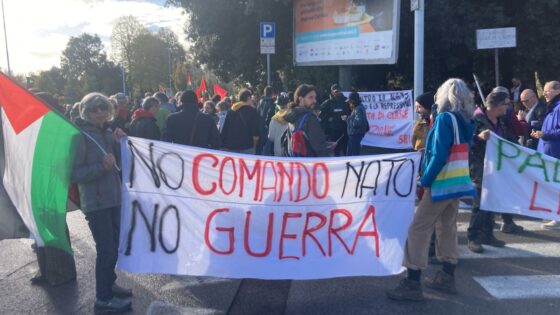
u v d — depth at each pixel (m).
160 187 4.50
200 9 18.66
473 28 14.99
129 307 4.60
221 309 4.61
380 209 4.71
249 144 8.20
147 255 4.48
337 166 4.68
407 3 15.18
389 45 13.83
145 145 4.46
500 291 4.90
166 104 9.85
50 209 4.32
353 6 14.77
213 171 4.56
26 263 6.05
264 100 11.66
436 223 5.03
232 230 4.59
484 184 5.89
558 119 6.54
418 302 4.68
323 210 4.68
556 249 6.12
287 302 4.74
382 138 12.94
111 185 4.50
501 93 5.90
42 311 4.66
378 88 18.58
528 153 5.83
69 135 4.30
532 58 16.08
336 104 11.42
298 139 5.88
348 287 5.08
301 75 18.91
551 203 5.85
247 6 17.23
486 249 6.14
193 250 4.54
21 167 4.40
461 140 4.48
